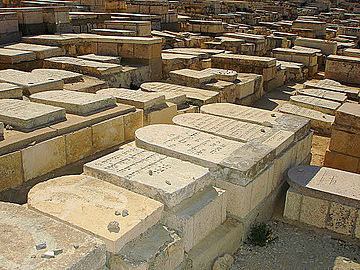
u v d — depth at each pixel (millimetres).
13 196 4238
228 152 4512
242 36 15445
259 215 4551
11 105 5223
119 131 5539
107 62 9180
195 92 7824
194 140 4820
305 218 4574
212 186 4086
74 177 3807
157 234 3312
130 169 3920
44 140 4527
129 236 3045
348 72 12242
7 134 4469
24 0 13805
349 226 4336
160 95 6539
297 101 8961
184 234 3432
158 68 10109
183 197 3588
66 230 2727
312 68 13664
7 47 9031
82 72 8328
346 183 4602
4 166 4086
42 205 3285
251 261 4012
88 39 10156
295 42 15781
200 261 3578
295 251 4191
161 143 4660
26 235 2637
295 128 5531
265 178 4551
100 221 3111
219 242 3799
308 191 4477
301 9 29016
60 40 9625
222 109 6438
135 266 2857
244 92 9414
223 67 11500
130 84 9078
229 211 4258
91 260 2533
